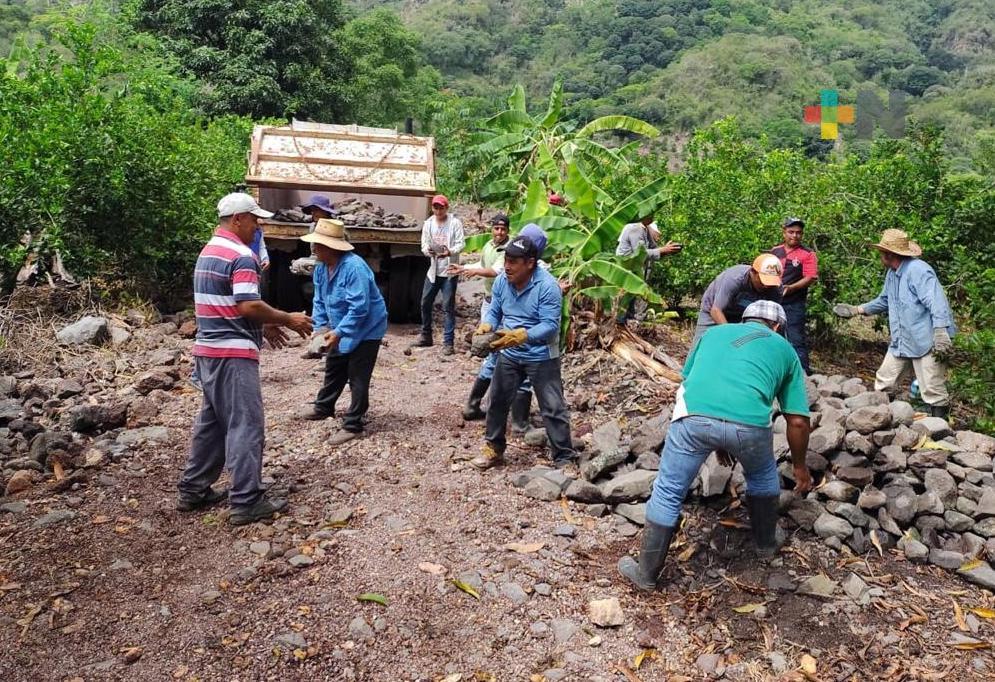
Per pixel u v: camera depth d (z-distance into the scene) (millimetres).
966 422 7688
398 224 9609
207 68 25469
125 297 8953
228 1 25766
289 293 9594
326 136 10320
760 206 10883
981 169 14359
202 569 4109
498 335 4984
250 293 4383
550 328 5066
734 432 3881
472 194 17734
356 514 4730
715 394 3939
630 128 12500
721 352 4043
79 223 8625
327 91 27719
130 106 9766
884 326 10359
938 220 9656
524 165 12422
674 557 4367
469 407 6316
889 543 4527
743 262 9703
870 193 10508
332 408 6156
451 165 17828
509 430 6090
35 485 4934
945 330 6211
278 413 6309
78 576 3992
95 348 7477
